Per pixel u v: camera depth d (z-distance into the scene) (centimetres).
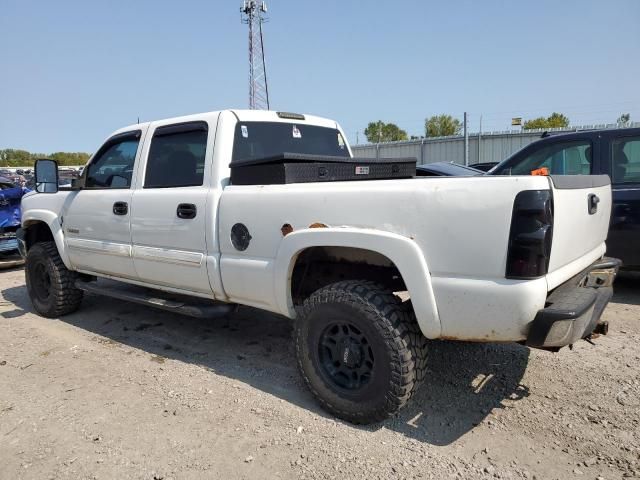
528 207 236
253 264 339
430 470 254
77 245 491
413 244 266
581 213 283
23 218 561
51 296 533
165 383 368
